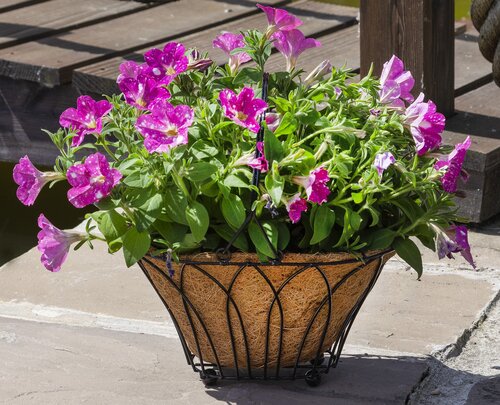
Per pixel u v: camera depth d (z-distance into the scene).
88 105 1.99
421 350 2.45
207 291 2.02
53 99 4.02
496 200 3.33
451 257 2.05
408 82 2.13
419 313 2.68
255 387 2.22
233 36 2.20
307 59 4.20
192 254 1.99
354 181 2.03
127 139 2.01
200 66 2.03
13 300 2.83
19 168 1.99
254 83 2.16
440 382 2.31
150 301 2.79
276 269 1.96
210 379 2.22
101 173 1.86
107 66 3.99
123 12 4.91
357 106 2.11
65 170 2.02
